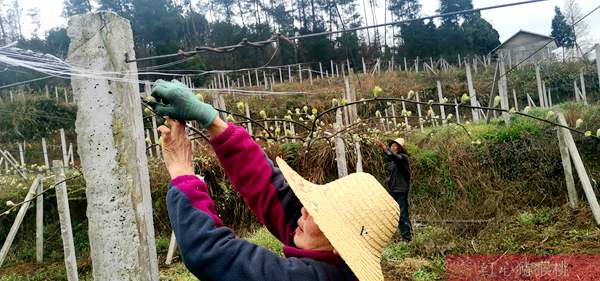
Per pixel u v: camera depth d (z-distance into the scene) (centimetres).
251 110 1316
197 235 129
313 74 3031
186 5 3847
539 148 959
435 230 803
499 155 974
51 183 1010
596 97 2173
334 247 131
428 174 998
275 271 126
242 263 126
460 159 982
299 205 174
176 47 2091
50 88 2255
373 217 142
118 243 205
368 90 1845
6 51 213
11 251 981
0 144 1998
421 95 2467
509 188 948
